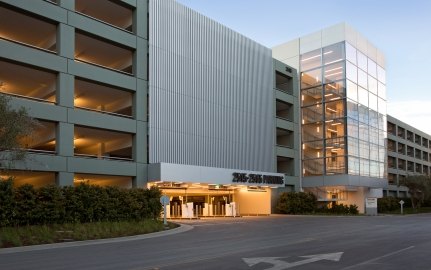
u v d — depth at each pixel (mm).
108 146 35031
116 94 33938
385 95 59531
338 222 32219
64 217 23891
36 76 29656
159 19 35469
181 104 36312
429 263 11617
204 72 38844
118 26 35656
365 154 52906
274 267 10969
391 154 84188
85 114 30219
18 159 20344
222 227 26984
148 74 34188
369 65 55875
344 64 50469
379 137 56812
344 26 50969
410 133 95500
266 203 46719
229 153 40531
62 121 28859
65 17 29641
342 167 49625
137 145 33031
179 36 36906
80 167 29562
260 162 44469
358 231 23078
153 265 11500
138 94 33500
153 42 34750
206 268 10898
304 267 10945
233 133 41312
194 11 38688
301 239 18734
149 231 23516
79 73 30094
